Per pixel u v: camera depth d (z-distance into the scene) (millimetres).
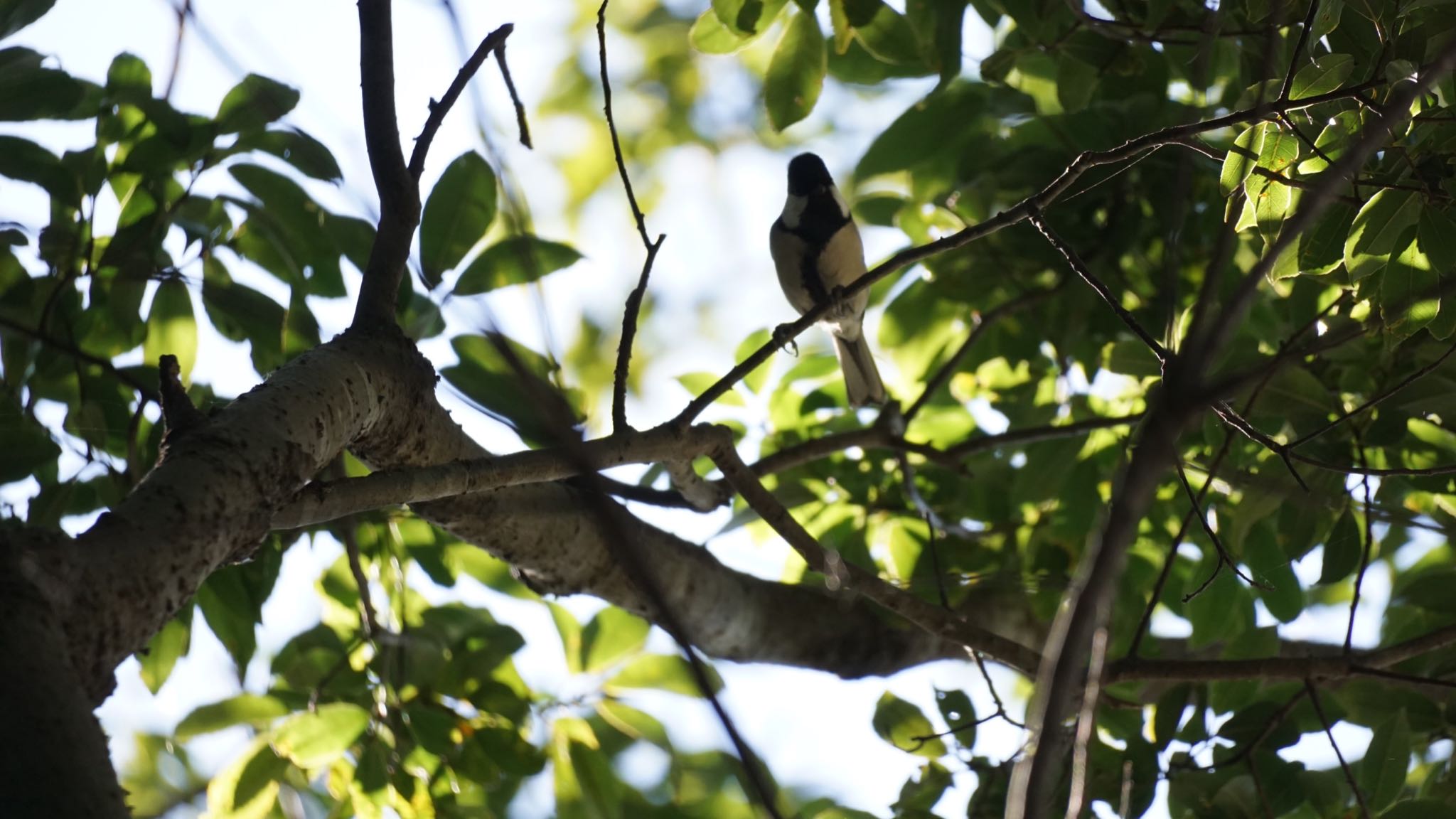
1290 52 5656
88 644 2504
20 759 2117
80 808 2119
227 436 3223
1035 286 8062
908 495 7168
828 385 8453
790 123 6586
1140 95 7301
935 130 7738
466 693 6758
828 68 7590
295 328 6211
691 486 6035
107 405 6027
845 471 8109
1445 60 2566
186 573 2832
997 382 8680
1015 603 7785
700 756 7609
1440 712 6297
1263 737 6168
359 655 6891
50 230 5820
